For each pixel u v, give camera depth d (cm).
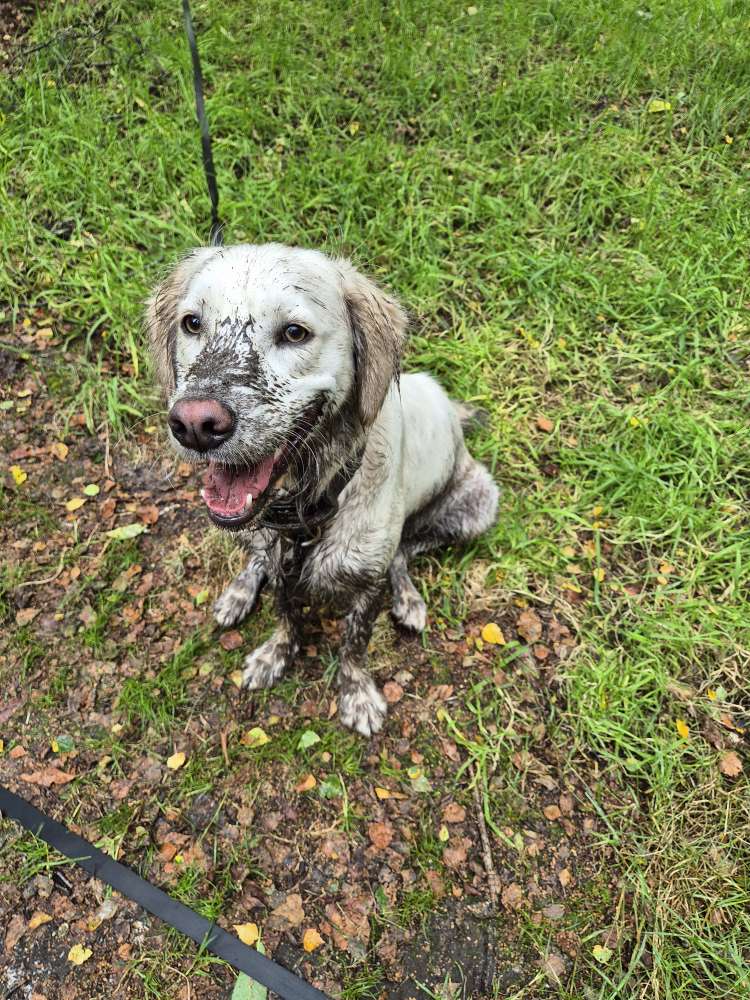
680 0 136
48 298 93
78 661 71
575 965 57
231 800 64
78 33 118
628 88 122
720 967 57
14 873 59
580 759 67
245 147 107
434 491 72
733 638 74
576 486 85
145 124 111
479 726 68
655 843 62
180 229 97
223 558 78
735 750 68
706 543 82
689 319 98
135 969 55
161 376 58
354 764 66
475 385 93
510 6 131
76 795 64
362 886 60
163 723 67
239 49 118
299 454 51
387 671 72
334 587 62
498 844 62
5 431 85
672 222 105
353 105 115
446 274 100
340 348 50
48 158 103
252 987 54
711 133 118
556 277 101
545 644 75
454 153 111
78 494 82
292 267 47
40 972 55
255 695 69
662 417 88
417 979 56
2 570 76
